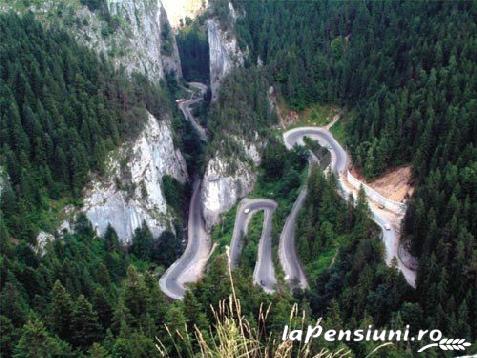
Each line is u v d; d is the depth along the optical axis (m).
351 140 139.38
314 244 107.38
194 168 175.88
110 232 129.50
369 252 93.06
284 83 169.75
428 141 111.56
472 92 116.25
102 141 129.62
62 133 123.94
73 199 124.12
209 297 70.75
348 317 83.94
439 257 84.38
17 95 126.94
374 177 124.00
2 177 111.94
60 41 151.00
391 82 145.38
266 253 119.12
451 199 88.88
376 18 172.75
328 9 189.25
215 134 152.88
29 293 91.81
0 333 66.62
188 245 141.75
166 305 75.31
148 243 135.50
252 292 72.81
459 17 144.62
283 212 128.25
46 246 107.44
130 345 58.69
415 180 112.38
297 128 162.88
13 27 143.62
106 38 177.38
